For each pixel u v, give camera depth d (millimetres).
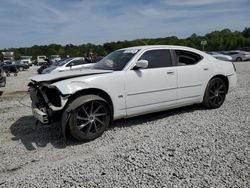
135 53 5398
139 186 3041
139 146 4219
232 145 4078
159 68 5480
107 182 3156
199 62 6176
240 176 3168
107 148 4270
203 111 6273
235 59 32531
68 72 5109
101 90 4762
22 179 3350
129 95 5066
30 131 5348
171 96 5648
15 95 10148
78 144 4551
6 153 4258
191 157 3707
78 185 3119
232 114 5906
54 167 3656
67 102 4480
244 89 9133
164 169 3400
